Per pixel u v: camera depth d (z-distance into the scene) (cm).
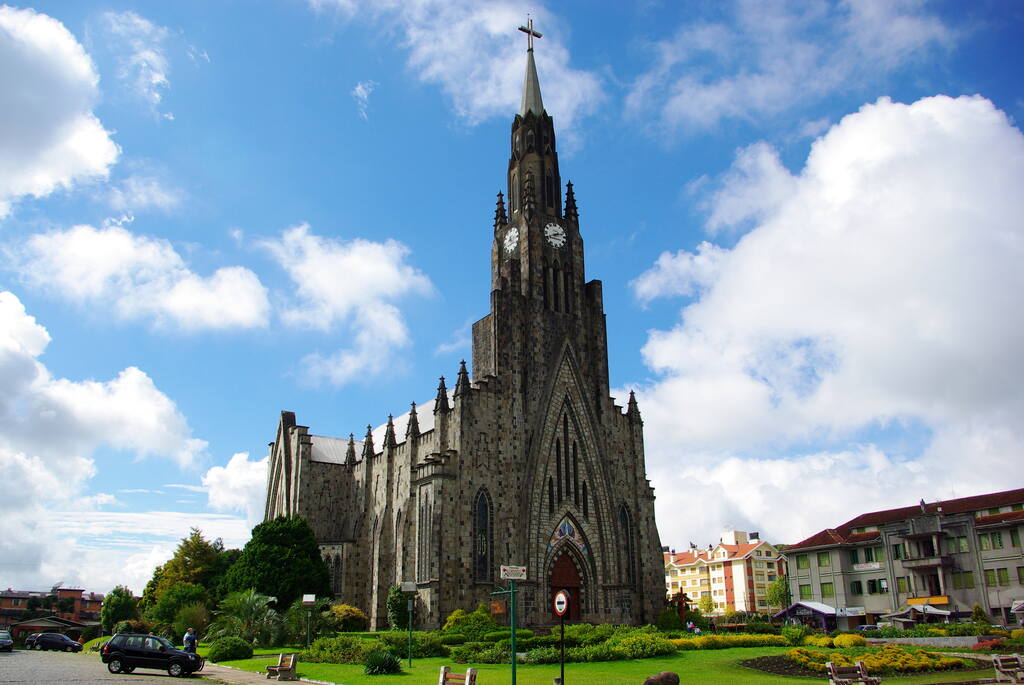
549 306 10569
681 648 6203
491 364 10044
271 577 9188
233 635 6762
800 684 4119
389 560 9981
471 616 7900
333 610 8844
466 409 9312
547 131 11556
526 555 9162
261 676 4684
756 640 6562
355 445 12588
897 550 10594
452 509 8862
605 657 5334
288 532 9612
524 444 9638
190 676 4675
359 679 4400
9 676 4378
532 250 10556
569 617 9406
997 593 9350
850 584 11188
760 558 19225
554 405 10069
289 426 12681
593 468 10094
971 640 6556
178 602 10212
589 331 10906
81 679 4231
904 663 4872
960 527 9819
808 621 9806
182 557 12719
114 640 4844
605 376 10725
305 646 6731
